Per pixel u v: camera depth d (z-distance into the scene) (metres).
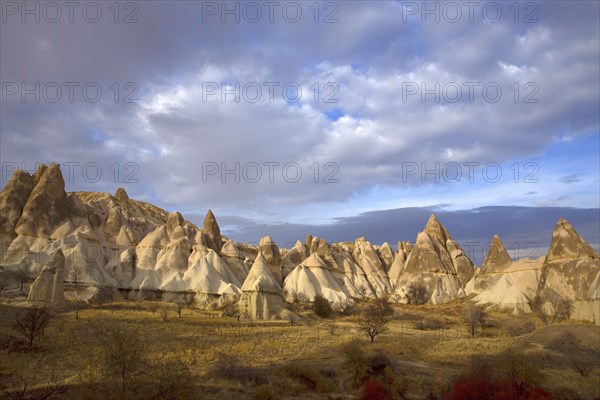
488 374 37.94
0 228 95.38
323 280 116.94
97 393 30.64
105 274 94.44
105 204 120.88
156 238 109.19
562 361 47.16
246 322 70.19
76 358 41.50
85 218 107.94
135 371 33.56
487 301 103.06
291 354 48.56
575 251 92.44
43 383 34.41
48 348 44.12
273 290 80.38
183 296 94.75
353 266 140.25
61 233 98.44
